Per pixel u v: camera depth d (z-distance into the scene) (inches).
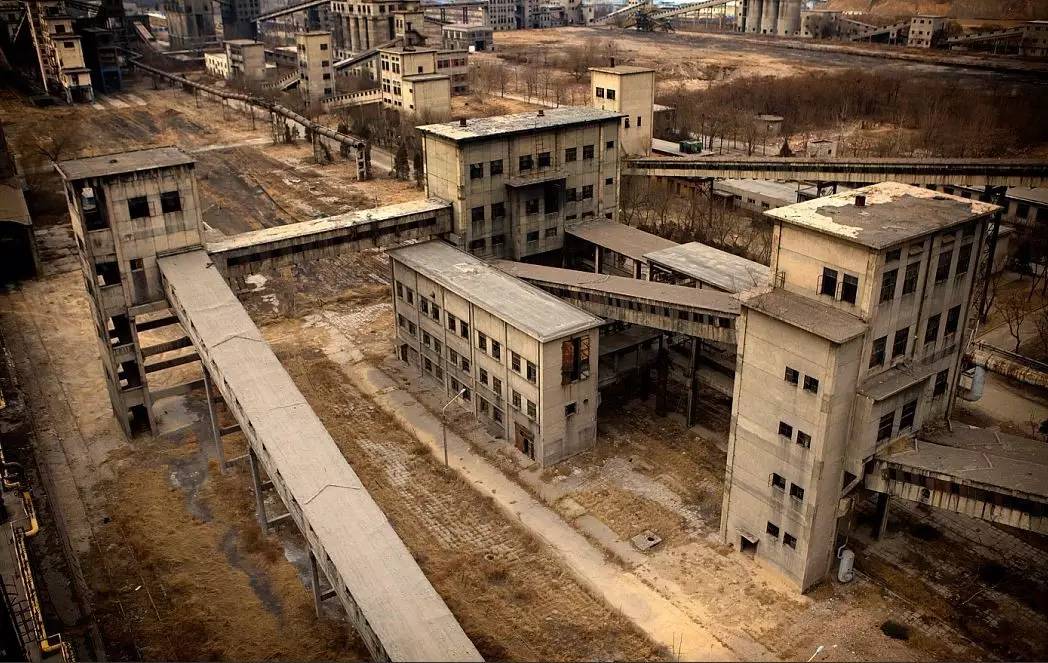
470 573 2023.9
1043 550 2079.2
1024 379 2751.0
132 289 2500.0
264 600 1952.5
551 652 1793.8
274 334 3336.6
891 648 1780.3
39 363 3083.2
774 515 1963.6
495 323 2481.5
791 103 6850.4
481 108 7421.3
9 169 4239.7
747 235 4141.2
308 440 1845.5
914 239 1766.7
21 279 3833.7
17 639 1594.5
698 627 1850.4
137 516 2249.0
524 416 2458.2
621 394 2842.0
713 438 2583.7
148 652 1802.4
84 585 2001.7
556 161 3223.4
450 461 2486.5
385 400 2844.5
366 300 3676.2
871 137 5994.1
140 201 2445.9
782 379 1862.7
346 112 7165.4
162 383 2938.0
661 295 2532.0
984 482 1755.7
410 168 5654.5
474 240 3117.6
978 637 1804.9
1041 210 3961.6
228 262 2669.8
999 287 3572.8
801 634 1822.1
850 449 1872.5
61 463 2493.8
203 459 2508.6
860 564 2034.9
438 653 1371.8
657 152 5049.2
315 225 2898.6
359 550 1571.1
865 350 1793.8
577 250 3373.5
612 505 2268.7
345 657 1787.6
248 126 7253.9
